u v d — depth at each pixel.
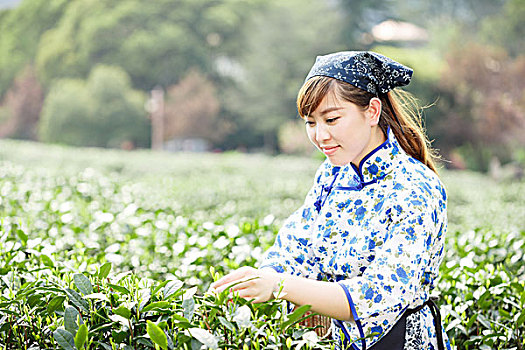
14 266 2.40
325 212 2.05
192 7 54.81
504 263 3.43
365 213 1.96
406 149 2.04
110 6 54.69
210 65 54.69
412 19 58.34
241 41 55.62
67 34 54.66
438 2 56.84
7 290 2.19
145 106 52.34
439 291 2.72
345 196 2.01
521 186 11.91
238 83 54.88
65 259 2.86
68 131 51.16
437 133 32.75
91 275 2.16
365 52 1.88
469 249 3.51
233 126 53.12
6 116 56.47
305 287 1.74
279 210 7.12
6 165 8.70
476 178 16.09
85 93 51.06
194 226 3.80
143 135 52.50
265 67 50.12
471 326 2.55
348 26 48.84
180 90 50.53
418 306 1.92
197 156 19.12
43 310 1.92
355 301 1.74
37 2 58.72
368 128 1.88
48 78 55.44
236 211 6.72
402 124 2.03
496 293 2.50
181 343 1.65
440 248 1.94
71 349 1.63
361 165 1.97
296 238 2.14
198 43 54.47
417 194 1.85
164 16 54.72
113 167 14.49
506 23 44.16
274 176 13.88
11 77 59.75
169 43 53.22
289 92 49.84
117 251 3.04
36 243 2.66
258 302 1.73
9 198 5.03
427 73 33.22
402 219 1.83
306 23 49.84
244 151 54.84
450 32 46.22
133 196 6.08
